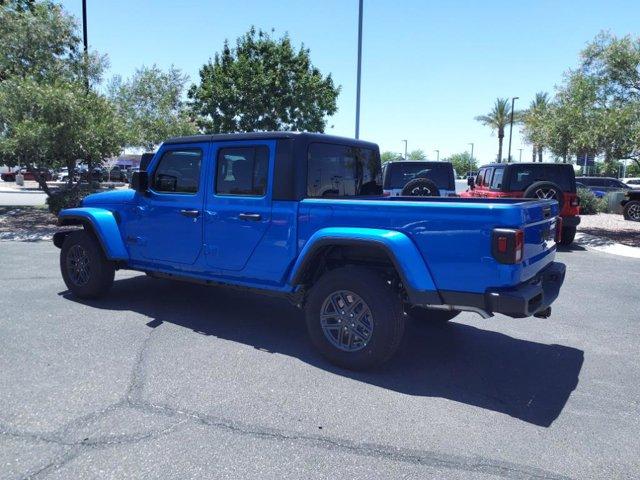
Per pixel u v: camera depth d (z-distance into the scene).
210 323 5.83
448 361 4.87
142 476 2.92
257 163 5.05
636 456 3.26
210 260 5.43
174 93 22.42
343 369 4.57
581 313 6.67
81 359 4.62
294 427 3.51
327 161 5.23
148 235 5.98
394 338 4.33
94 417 3.57
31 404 3.74
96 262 6.40
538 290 4.09
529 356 5.05
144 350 4.89
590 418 3.77
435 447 3.31
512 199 5.03
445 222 4.05
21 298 6.72
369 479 2.94
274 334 5.50
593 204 21.00
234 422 3.56
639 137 12.87
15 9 16.16
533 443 3.39
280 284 5.00
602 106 14.41
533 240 4.30
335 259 4.95
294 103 18.38
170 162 5.79
